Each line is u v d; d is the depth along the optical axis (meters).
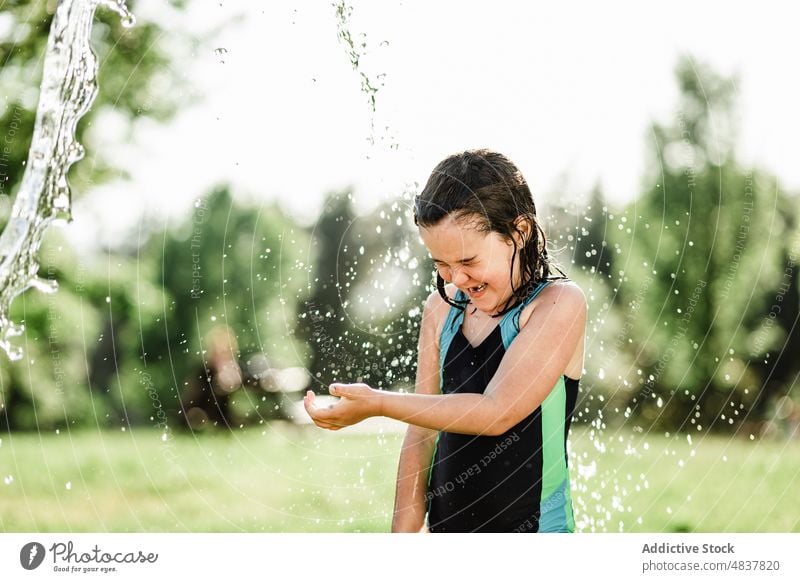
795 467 7.18
